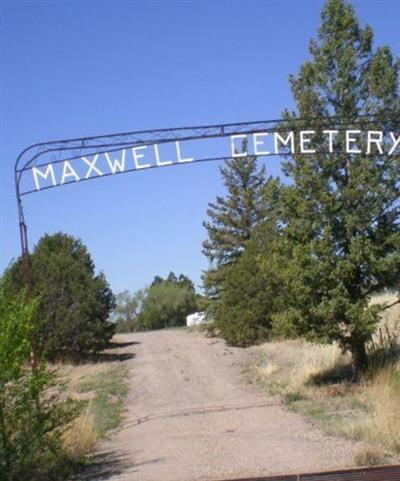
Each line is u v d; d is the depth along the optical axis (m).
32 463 12.28
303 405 19.09
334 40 21.45
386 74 21.11
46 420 12.41
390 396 16.69
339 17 21.58
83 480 12.39
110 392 26.77
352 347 21.28
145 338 45.84
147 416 20.80
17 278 22.05
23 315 11.83
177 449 14.62
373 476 10.52
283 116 21.55
